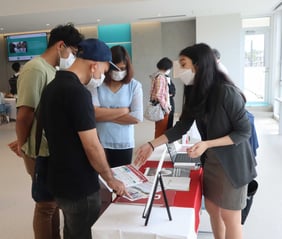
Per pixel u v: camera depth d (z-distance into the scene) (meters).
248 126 1.65
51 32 1.89
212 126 1.70
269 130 6.67
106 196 1.79
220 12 8.15
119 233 1.32
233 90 1.65
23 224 2.89
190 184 1.80
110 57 1.55
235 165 1.68
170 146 2.21
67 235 1.62
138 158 1.84
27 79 1.87
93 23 9.20
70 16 7.80
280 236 2.57
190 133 2.85
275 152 4.96
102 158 1.46
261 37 8.96
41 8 6.76
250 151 1.74
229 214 1.76
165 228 1.32
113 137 2.36
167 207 1.39
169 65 4.27
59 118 1.43
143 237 1.30
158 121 4.26
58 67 1.97
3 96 8.91
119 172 1.75
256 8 7.70
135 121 2.34
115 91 2.34
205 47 1.66
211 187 1.81
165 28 9.41
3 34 10.77
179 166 2.12
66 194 1.49
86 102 1.41
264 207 3.07
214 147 1.69
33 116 1.91
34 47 10.49
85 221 1.54
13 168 4.65
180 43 9.39
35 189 1.95
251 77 9.18
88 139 1.41
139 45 9.61
